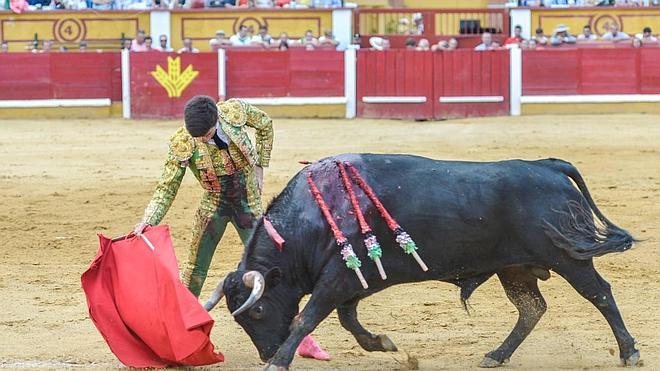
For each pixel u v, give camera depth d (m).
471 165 9.44
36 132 31.48
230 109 9.77
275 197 9.29
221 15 38.59
